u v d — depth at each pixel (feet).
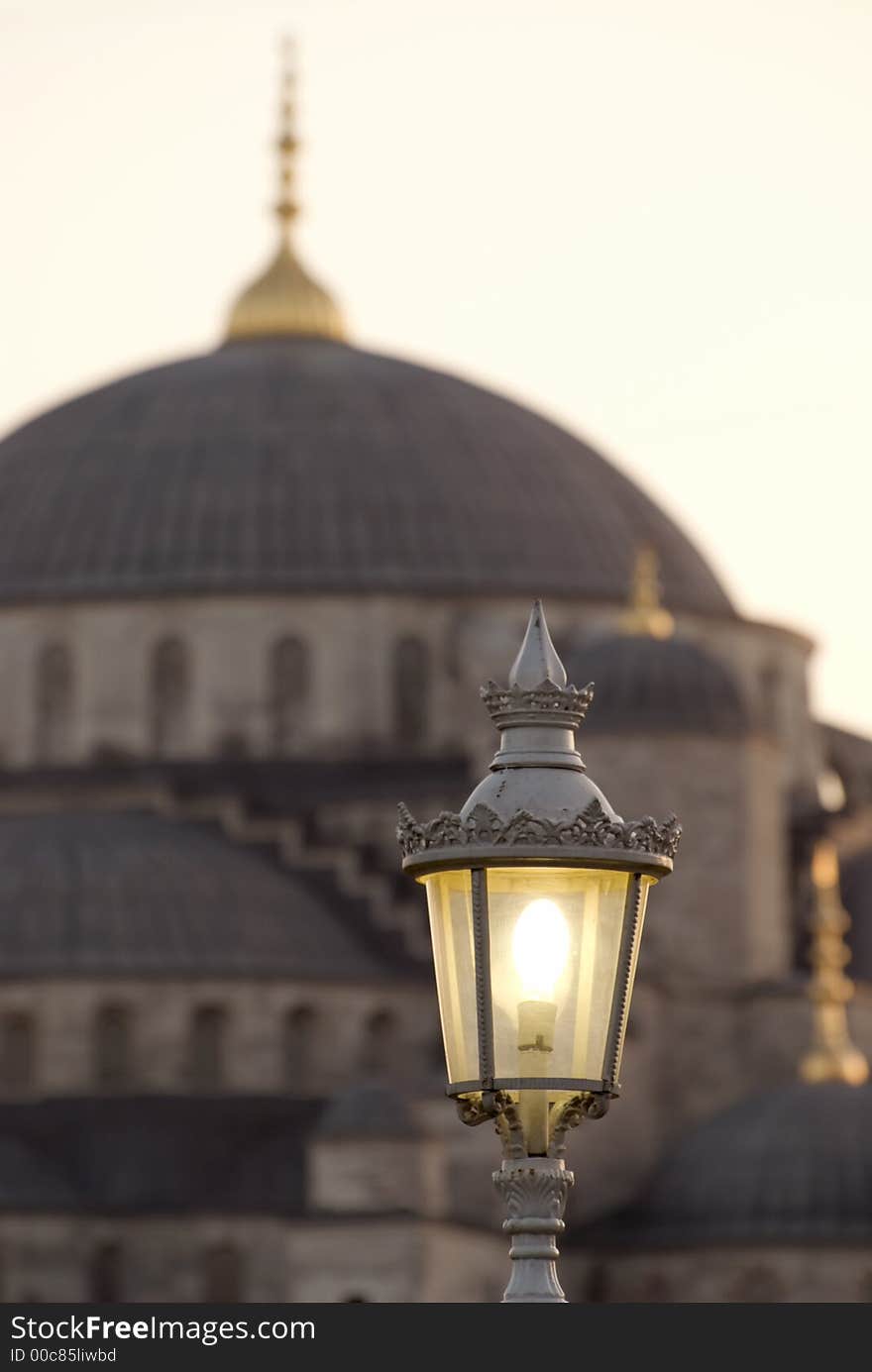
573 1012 140.15
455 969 141.28
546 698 144.56
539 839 139.74
